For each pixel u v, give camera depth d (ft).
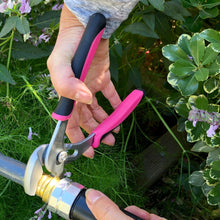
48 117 4.36
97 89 3.17
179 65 3.24
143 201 4.69
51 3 4.46
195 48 3.19
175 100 3.97
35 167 1.82
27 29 3.28
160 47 5.16
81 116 3.08
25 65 4.66
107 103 5.01
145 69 5.44
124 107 2.65
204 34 3.16
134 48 5.40
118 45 4.11
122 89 5.13
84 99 2.08
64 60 2.42
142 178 4.63
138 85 4.58
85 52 2.14
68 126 2.94
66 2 2.39
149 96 5.33
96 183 4.29
